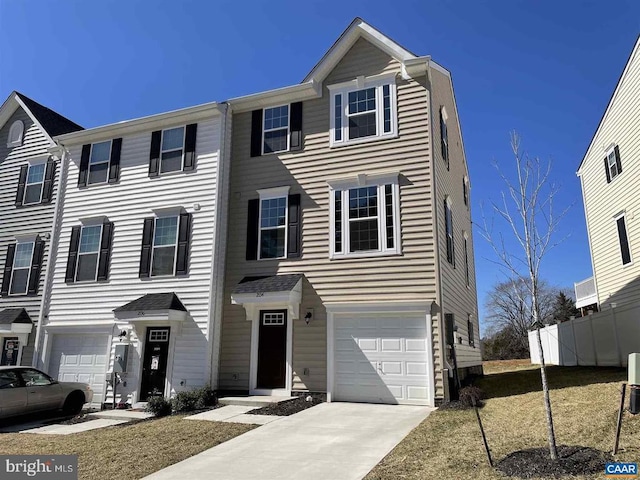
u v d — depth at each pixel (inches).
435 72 578.9
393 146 515.8
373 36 547.2
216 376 522.6
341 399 474.3
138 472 268.7
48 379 488.4
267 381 513.3
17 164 724.7
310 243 526.3
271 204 561.0
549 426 235.0
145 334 552.1
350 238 510.0
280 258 536.1
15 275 669.9
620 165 773.9
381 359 470.3
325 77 571.8
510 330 1582.2
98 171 644.7
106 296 585.9
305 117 568.4
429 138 502.9
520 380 551.2
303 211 539.5
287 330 511.2
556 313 1502.2
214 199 561.3
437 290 463.2
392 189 503.8
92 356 576.7
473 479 218.5
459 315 587.8
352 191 522.6
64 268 623.8
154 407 452.4
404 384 457.1
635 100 717.3
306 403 456.8
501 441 274.8
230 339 534.9
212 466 270.5
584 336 695.1
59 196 655.8
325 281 509.0
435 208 483.5
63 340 600.4
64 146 677.9
